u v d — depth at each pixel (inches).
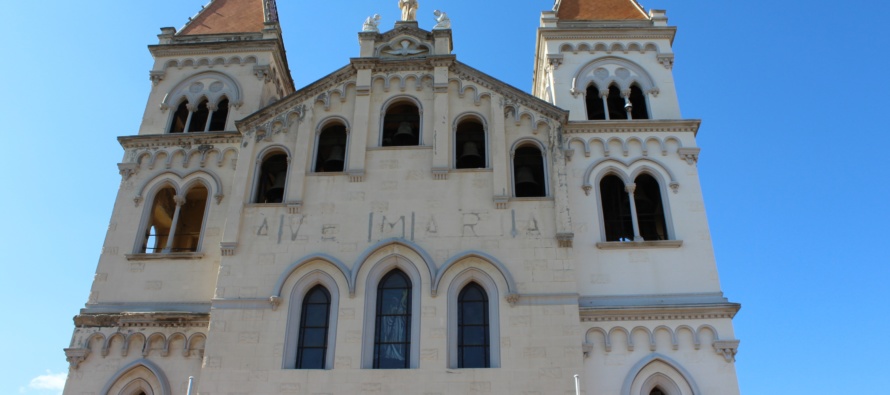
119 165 1359.5
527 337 1085.8
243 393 1058.7
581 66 1475.1
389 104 1341.0
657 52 1491.1
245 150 1290.6
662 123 1355.8
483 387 1051.9
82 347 1161.4
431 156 1261.1
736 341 1122.0
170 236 1293.1
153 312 1181.1
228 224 1199.6
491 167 1246.3
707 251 1219.9
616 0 1619.1
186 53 1531.7
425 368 1066.1
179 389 1127.0
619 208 1338.6
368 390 1054.4
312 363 1101.1
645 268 1203.2
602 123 1353.3
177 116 1480.1
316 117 1330.0
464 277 1147.3
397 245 1167.6
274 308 1123.9
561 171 1237.7
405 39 1427.2
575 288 1124.5
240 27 1601.9
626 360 1117.7
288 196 1227.2
